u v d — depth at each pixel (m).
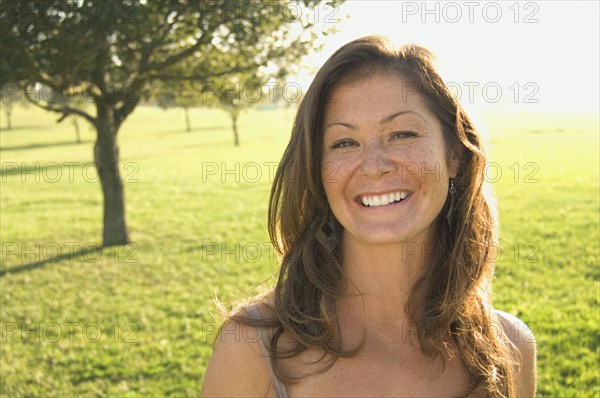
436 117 1.71
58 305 9.50
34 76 11.35
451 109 1.73
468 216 1.88
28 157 40.06
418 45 1.75
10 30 10.93
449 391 1.77
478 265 1.89
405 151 1.65
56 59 11.34
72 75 11.52
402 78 1.67
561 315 7.27
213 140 50.59
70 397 6.07
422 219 1.67
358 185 1.66
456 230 1.88
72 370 6.78
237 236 14.44
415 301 1.81
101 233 16.47
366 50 1.67
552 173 15.52
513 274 9.12
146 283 10.57
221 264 11.49
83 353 7.23
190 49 12.24
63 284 10.77
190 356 6.92
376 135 1.66
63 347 7.46
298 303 1.77
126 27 11.16
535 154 17.97
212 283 10.22
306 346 1.70
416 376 1.76
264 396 1.72
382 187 1.64
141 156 38.97
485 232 1.94
